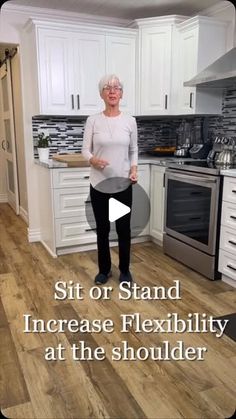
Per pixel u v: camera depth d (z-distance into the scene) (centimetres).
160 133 407
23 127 346
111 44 328
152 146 407
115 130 229
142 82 344
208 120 353
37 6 322
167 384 158
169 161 310
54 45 306
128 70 341
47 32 301
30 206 352
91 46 320
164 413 142
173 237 307
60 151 360
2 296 240
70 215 311
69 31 309
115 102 227
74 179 305
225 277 263
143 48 336
